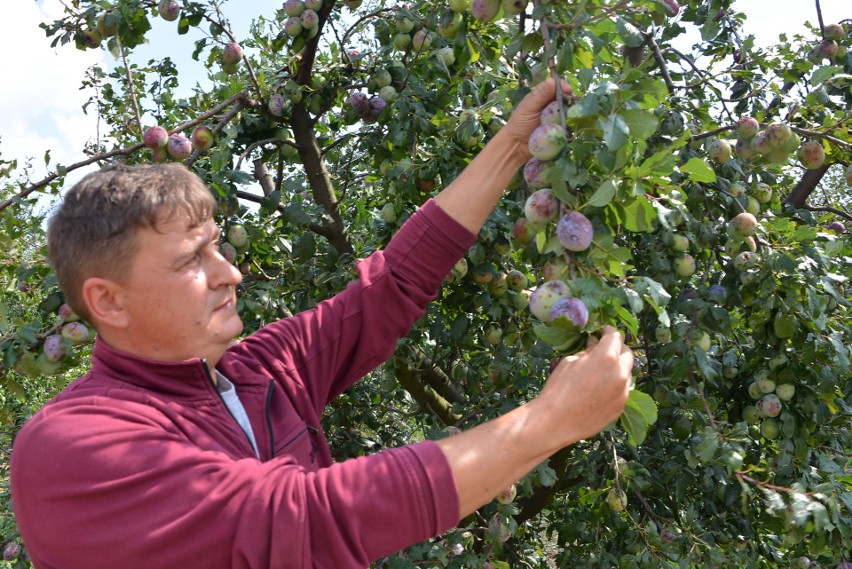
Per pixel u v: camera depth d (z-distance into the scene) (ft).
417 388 11.60
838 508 6.70
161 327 3.37
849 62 10.19
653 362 9.14
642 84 3.76
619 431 10.11
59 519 2.86
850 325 9.03
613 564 9.41
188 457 2.90
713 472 8.61
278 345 4.46
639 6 4.19
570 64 4.07
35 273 8.32
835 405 8.24
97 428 2.98
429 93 9.96
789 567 9.14
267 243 9.69
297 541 2.70
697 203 8.25
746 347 8.94
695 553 8.37
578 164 3.76
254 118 10.27
